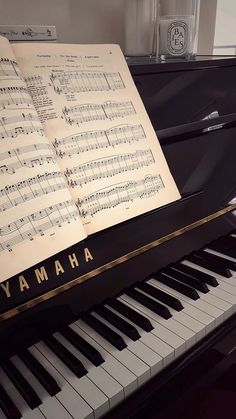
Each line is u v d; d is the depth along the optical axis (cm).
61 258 65
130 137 71
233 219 89
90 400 53
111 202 66
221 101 92
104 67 72
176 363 60
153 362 58
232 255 80
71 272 66
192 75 88
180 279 73
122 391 54
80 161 65
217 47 121
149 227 75
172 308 67
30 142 58
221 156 89
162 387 58
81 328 64
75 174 64
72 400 53
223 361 66
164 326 64
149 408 57
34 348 61
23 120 58
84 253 67
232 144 92
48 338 62
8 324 60
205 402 74
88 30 104
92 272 68
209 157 87
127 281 72
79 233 60
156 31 107
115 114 71
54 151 63
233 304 68
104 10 105
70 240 58
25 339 61
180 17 101
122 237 72
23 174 57
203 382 64
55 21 98
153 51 112
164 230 77
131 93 74
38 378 56
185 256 80
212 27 116
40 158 58
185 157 84
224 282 73
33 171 57
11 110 58
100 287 68
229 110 94
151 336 62
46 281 63
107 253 70
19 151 57
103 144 68
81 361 58
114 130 70
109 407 54
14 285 61
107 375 56
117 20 108
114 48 75
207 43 119
